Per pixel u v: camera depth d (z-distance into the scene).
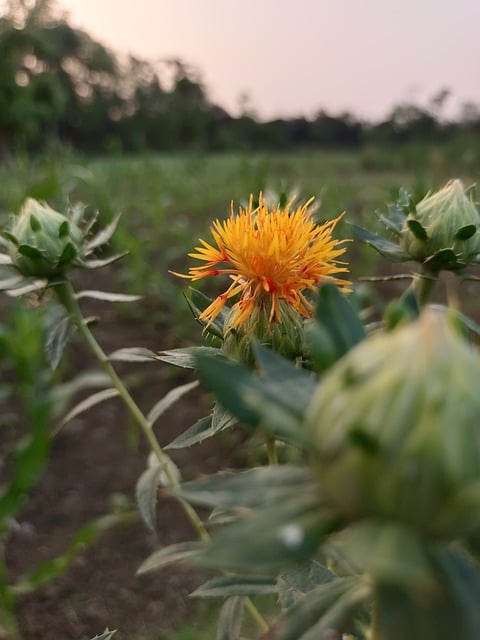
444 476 0.05
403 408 0.06
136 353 0.14
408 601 0.06
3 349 0.21
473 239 0.13
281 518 0.06
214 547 0.05
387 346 0.06
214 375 0.06
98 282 0.50
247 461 0.30
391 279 0.13
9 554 0.26
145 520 0.12
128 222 0.62
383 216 0.14
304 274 0.11
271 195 0.14
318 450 0.06
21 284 0.14
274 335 0.11
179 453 0.32
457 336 0.06
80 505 0.29
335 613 0.07
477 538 0.06
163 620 0.24
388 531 0.05
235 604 0.13
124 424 0.34
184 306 0.40
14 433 0.32
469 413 0.05
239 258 0.11
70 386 0.13
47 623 0.24
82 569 0.26
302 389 0.07
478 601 0.06
